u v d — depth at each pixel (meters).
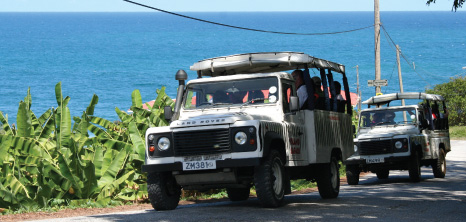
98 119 16.70
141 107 17.53
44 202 12.91
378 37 30.06
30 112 16.36
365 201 13.09
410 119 21.61
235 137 10.70
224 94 12.42
